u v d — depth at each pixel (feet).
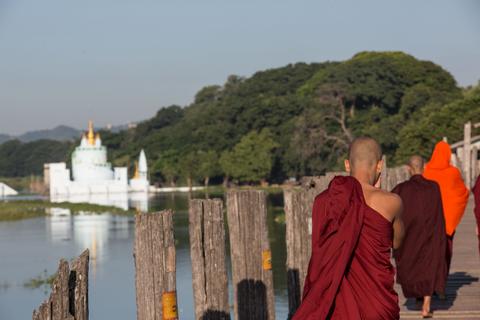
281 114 467.11
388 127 339.98
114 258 138.82
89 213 275.80
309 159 372.58
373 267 19.63
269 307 32.53
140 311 23.09
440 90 393.91
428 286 34.60
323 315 19.54
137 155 577.02
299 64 595.88
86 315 18.26
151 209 287.48
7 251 155.94
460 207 37.50
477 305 37.68
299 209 38.55
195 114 615.16
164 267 23.11
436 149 37.68
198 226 28.55
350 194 19.61
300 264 38.42
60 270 17.65
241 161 444.14
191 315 71.67
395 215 19.84
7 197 548.31
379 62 400.88
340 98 377.50
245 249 32.37
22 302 94.02
